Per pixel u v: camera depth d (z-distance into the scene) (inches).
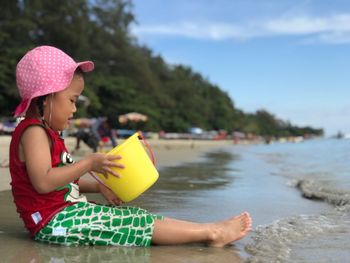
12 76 566.6
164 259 39.4
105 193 49.8
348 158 239.0
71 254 40.1
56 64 44.1
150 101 967.0
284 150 399.2
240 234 44.5
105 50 930.7
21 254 39.8
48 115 44.1
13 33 683.4
